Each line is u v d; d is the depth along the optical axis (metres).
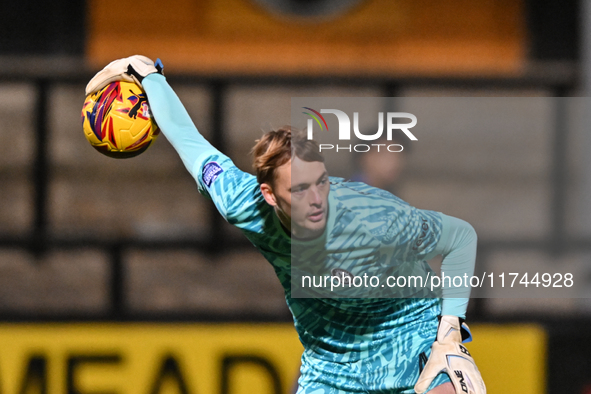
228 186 8.26
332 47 24.61
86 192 20.58
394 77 18.45
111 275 17.81
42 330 16.06
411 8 24.52
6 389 15.88
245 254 19.17
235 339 15.94
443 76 18.34
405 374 8.32
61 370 15.96
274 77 19.06
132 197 20.62
